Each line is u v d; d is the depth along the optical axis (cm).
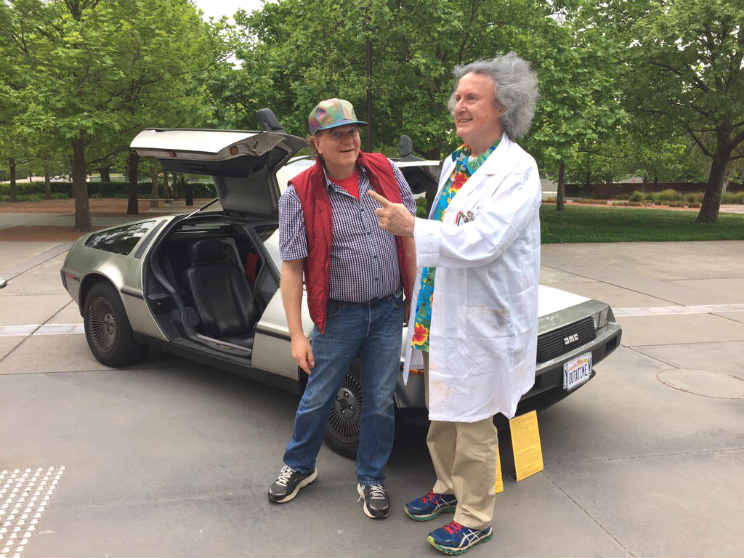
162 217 435
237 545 230
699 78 1777
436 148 1447
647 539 238
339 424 306
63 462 294
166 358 462
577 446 324
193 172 385
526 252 205
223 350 362
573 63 1245
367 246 232
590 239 1369
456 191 217
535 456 281
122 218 2089
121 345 423
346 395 299
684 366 461
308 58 1283
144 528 239
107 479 278
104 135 1420
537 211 204
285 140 345
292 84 1277
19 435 324
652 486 281
